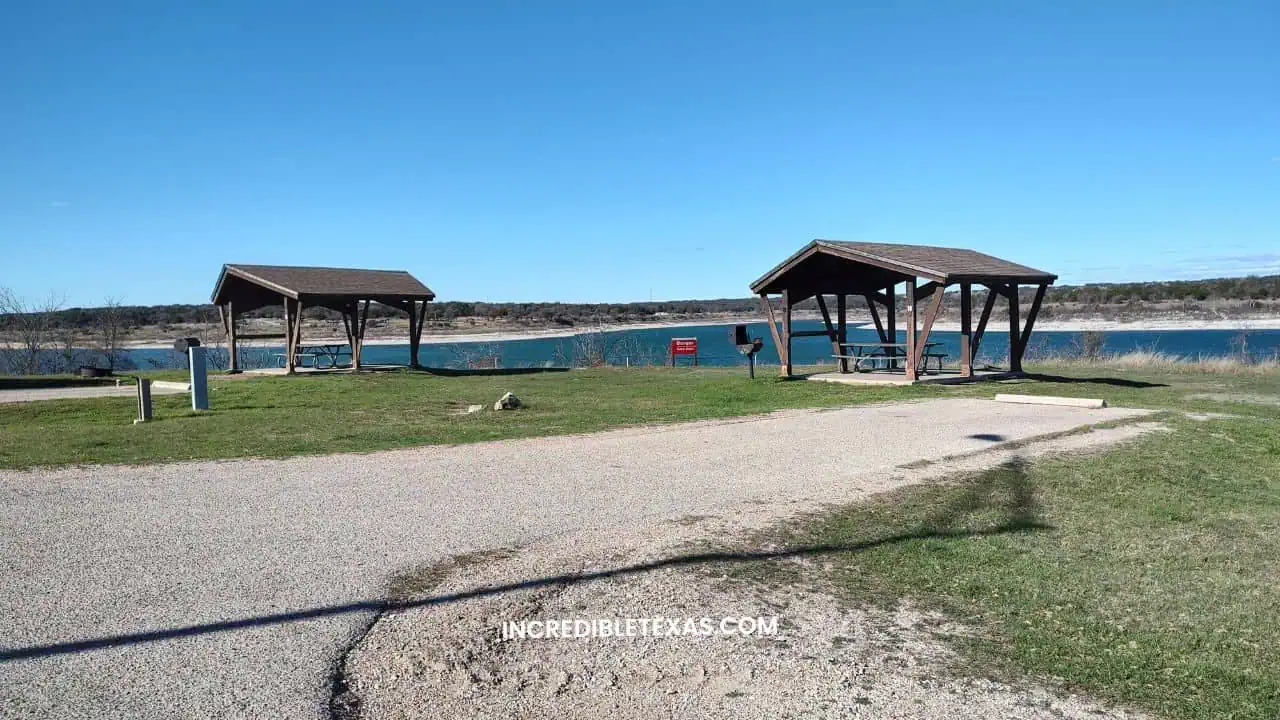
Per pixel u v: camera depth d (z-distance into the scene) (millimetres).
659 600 5215
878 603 5219
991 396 16656
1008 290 21156
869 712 3918
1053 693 4121
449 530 6695
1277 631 4883
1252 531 6906
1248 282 79125
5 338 34375
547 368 28500
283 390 20094
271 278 25391
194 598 5160
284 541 6379
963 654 4527
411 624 4824
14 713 3730
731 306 125688
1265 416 13383
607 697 4066
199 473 9086
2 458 10039
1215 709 3980
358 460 9906
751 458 9852
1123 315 69625
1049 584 5590
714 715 3896
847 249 19484
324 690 4035
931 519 7070
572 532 6641
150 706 3830
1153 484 8453
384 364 28375
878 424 12602
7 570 5656
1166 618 5055
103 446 11062
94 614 4891
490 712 3920
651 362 34125
